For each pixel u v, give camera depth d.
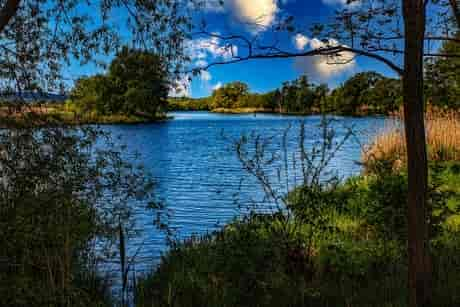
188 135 46.84
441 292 4.37
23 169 4.69
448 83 4.95
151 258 7.49
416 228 3.78
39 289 4.58
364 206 7.31
